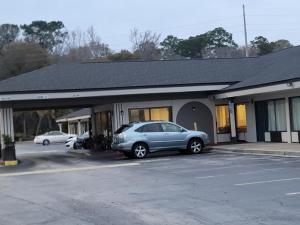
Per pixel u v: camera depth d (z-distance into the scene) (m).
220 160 20.62
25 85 27.55
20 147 52.31
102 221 9.58
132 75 30.28
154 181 15.08
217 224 8.80
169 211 10.21
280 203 10.35
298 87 22.56
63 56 84.44
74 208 11.16
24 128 79.06
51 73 29.98
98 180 16.20
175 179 15.27
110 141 30.73
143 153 24.47
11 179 18.22
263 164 17.81
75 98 28.45
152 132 24.72
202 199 11.38
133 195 12.53
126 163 22.11
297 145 23.61
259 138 29.05
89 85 28.02
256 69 31.20
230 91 28.08
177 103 30.22
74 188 14.57
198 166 18.77
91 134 35.56
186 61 33.72
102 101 29.02
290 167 16.33
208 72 31.22
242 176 14.93
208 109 30.77
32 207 11.68
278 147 23.22
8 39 98.56
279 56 32.19
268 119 28.06
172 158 23.33
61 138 57.88
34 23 99.12
